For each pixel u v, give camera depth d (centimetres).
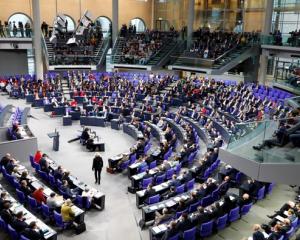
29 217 1190
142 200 1448
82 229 1278
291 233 1151
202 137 2238
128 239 1250
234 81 3303
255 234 1074
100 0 4106
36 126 2478
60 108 2705
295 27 3231
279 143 1185
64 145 2148
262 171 1191
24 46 3331
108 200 1514
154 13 4434
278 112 2078
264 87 2872
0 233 1206
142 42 3603
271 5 3009
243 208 1301
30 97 2988
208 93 2972
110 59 3494
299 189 1562
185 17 4181
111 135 2372
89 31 3666
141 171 1684
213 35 3425
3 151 1791
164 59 3431
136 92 3102
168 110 2864
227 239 1231
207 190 1402
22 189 1378
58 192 1532
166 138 2109
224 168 1614
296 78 2692
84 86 3133
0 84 3328
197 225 1187
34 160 1720
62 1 3906
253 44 3092
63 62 3391
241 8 3725
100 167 1633
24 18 3753
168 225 1170
